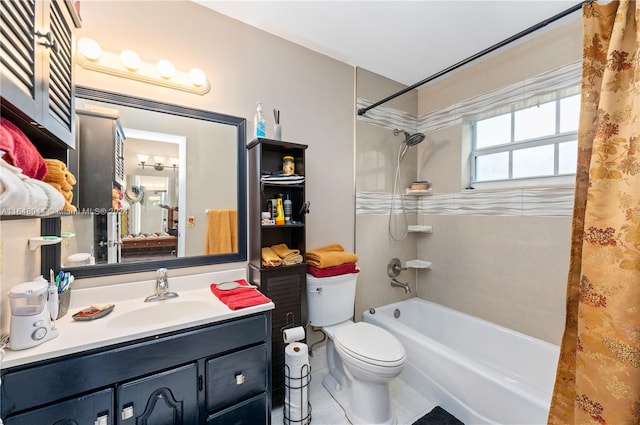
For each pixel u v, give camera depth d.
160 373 1.04
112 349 0.96
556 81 1.74
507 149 2.12
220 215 1.65
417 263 2.51
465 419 1.52
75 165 1.29
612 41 0.97
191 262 1.56
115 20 1.38
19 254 1.00
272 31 1.81
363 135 2.28
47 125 0.84
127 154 1.41
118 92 1.38
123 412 0.97
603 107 0.96
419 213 2.62
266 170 1.80
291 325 1.67
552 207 1.77
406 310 2.45
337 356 1.87
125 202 1.40
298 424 1.49
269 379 1.33
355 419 1.53
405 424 1.52
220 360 1.18
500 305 2.04
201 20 1.60
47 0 0.83
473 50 2.02
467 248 2.25
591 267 0.95
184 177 1.55
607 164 0.95
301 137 1.95
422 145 2.61
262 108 1.79
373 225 2.34
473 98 2.21
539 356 1.74
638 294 0.85
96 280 1.32
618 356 0.87
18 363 0.82
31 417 0.83
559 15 1.23
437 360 1.67
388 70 2.31
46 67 0.83
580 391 0.95
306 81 1.98
